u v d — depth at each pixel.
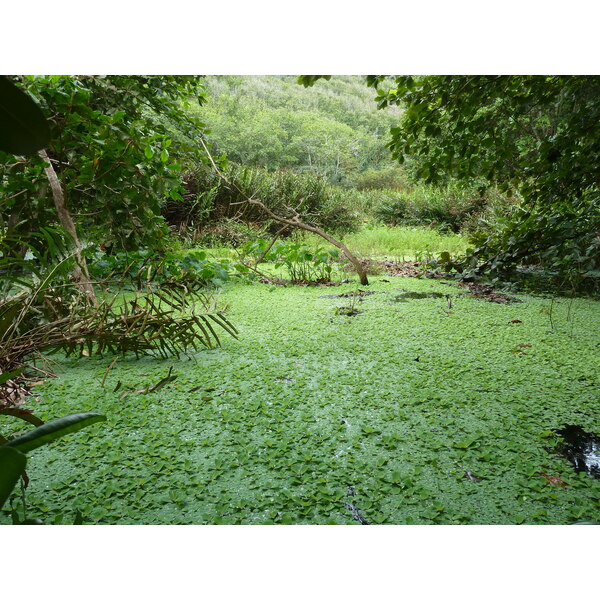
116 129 3.90
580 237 4.96
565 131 4.11
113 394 2.37
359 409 2.23
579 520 1.43
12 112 0.50
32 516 1.45
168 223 8.87
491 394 2.39
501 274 5.58
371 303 4.74
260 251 6.53
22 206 3.84
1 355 2.27
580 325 3.78
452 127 4.12
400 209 14.46
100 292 4.47
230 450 1.84
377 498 1.52
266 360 2.94
